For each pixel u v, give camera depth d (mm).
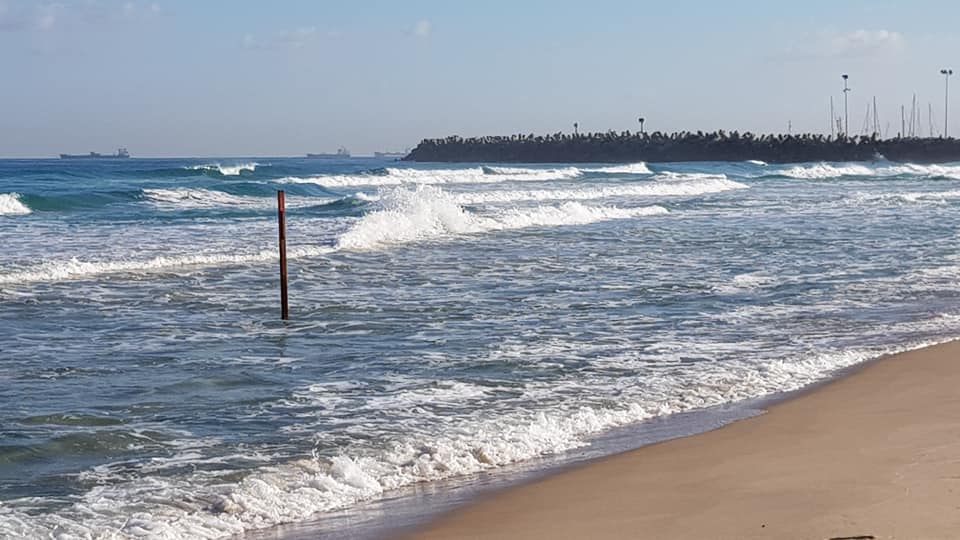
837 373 11453
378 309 16219
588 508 6867
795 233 29422
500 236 29469
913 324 14555
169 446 8734
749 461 7859
